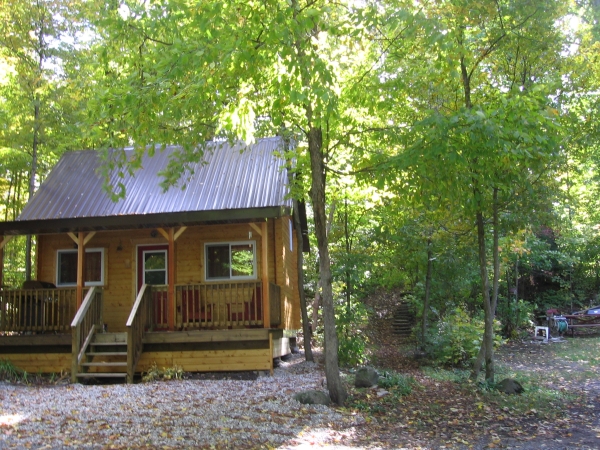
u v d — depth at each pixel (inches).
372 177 355.6
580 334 936.3
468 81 401.4
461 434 292.4
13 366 466.6
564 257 1007.6
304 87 295.9
